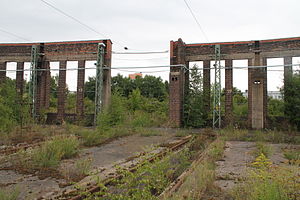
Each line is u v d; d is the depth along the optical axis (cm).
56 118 2662
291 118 1955
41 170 724
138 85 5800
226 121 2347
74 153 980
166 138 1564
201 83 2433
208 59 2520
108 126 1623
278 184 430
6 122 1412
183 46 2547
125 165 809
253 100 2250
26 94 2716
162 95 5738
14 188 567
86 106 3088
